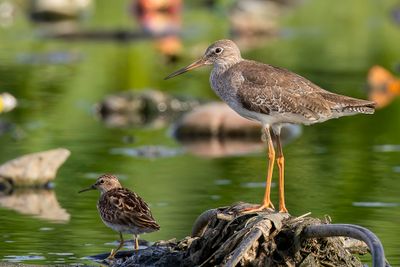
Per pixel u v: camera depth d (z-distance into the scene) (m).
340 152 17.61
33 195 14.97
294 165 16.66
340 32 31.56
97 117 20.91
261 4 35.09
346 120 20.41
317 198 14.49
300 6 37.31
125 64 25.83
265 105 12.28
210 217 11.75
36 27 31.86
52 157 15.65
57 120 20.23
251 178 15.79
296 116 12.27
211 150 18.12
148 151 17.77
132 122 20.72
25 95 22.27
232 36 30.31
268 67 12.63
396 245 12.25
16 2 34.94
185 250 11.64
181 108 21.69
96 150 17.80
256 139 19.27
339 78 24.03
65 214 13.91
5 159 16.86
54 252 12.14
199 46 28.33
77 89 23.02
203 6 36.34
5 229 13.12
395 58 26.81
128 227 12.09
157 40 29.66
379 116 20.67
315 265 10.91
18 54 26.97
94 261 11.84
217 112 19.42
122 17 33.62
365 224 13.16
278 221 11.02
